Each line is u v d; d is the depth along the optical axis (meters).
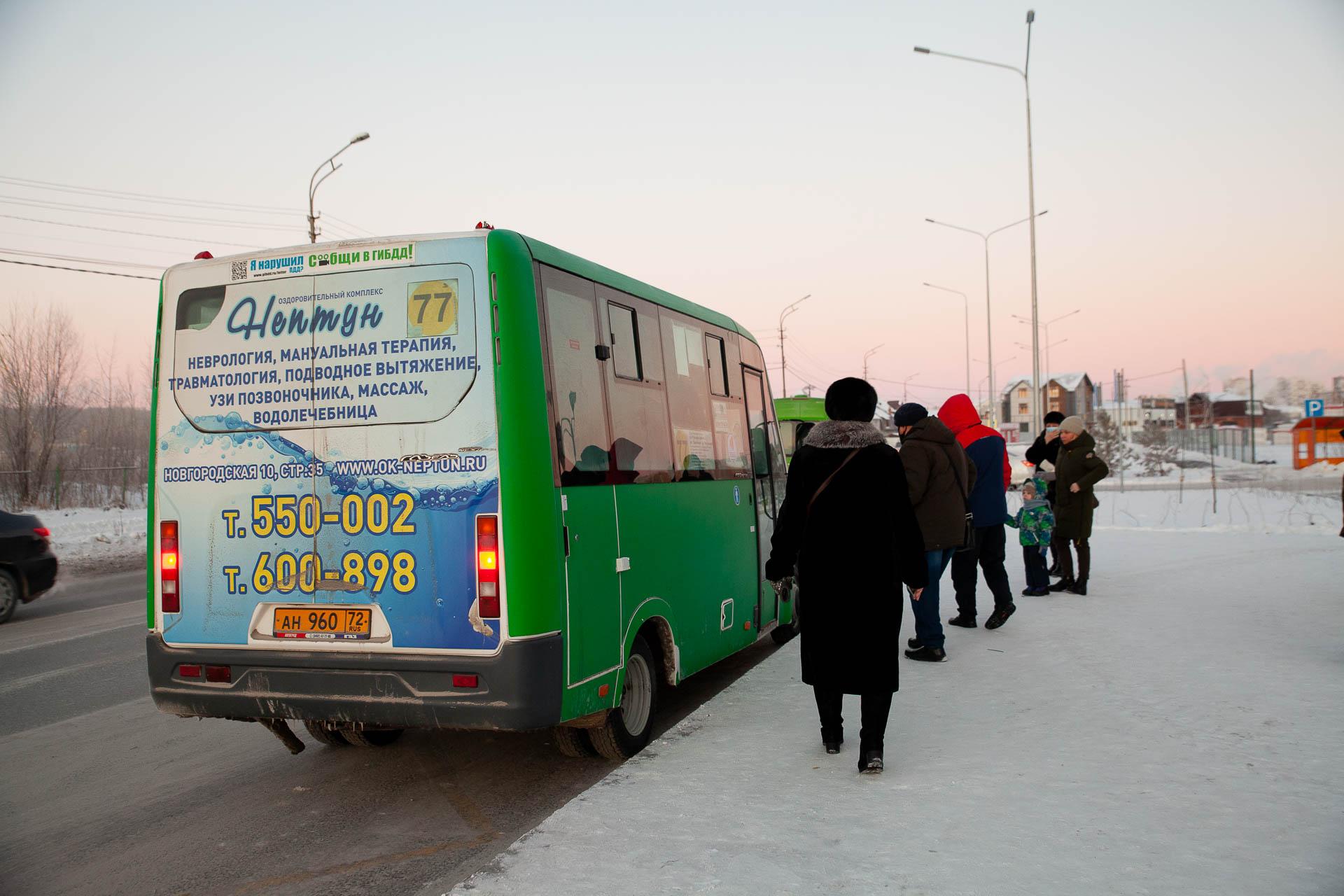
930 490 7.42
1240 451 63.00
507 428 4.64
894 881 3.61
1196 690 6.37
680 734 5.72
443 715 4.64
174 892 4.18
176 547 5.12
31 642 10.84
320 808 5.21
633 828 4.21
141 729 6.99
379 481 4.79
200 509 5.09
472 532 4.64
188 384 5.16
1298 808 4.24
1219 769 4.80
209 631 5.05
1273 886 3.49
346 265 4.95
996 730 5.62
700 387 7.18
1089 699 6.23
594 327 5.55
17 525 12.67
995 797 4.50
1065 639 8.23
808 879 3.64
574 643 4.95
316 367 4.94
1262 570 12.53
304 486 4.91
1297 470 40.69
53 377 31.81
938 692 6.55
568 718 4.91
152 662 5.16
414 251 4.85
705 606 6.86
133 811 5.24
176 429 5.16
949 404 9.01
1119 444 51.62
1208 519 21.91
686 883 3.64
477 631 4.61
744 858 3.86
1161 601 10.20
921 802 4.46
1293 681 6.53
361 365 4.86
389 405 4.80
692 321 7.18
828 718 5.21
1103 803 4.37
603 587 5.32
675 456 6.55
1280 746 5.14
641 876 3.72
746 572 7.77
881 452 4.96
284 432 4.96
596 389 5.49
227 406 5.07
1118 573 12.82
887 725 5.79
